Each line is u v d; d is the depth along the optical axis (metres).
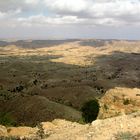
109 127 18.52
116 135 16.59
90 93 98.44
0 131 29.30
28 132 29.23
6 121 60.00
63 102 96.62
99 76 198.50
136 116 21.02
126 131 17.06
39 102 75.19
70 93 103.31
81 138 17.30
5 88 154.12
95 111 34.34
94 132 18.00
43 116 65.00
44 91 117.75
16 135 27.36
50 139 19.08
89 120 34.41
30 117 66.62
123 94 32.28
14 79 182.12
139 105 30.91
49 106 69.38
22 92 134.00
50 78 194.00
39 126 30.14
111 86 141.00
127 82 161.25
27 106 74.38
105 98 32.78
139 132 16.77
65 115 64.56
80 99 95.31
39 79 188.12
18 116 69.88
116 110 31.31
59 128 23.83
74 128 21.30
